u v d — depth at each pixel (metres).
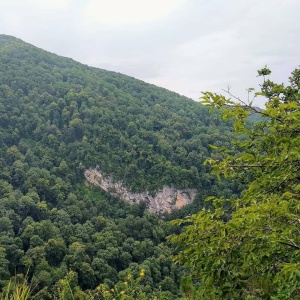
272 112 2.75
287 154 2.70
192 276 3.01
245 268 2.74
